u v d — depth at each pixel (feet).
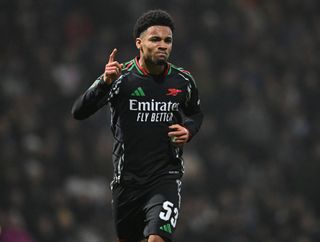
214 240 142.61
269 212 152.05
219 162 159.74
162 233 62.28
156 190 63.82
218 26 185.98
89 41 174.70
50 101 156.97
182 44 178.50
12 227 126.72
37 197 135.13
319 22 202.90
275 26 196.44
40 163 142.41
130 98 63.82
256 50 188.24
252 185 158.61
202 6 188.44
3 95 152.97
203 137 163.84
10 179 134.00
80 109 64.18
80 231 137.08
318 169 161.17
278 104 177.68
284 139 171.73
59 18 177.37
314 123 178.81
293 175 162.50
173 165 64.85
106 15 180.65
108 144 151.64
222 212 148.46
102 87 62.28
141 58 64.64
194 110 66.90
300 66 190.70
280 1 201.36
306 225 151.53
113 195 65.67
